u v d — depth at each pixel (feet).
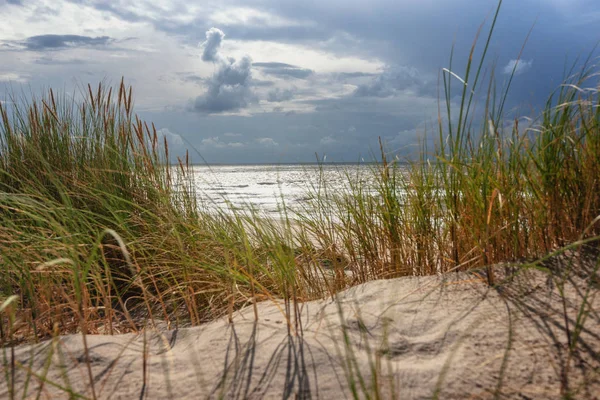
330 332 5.84
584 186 7.61
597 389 4.34
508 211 7.86
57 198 11.97
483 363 4.86
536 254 7.59
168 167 12.81
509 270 7.24
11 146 13.80
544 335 5.31
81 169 13.03
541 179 7.93
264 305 7.68
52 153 13.52
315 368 4.97
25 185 11.94
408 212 9.82
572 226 7.70
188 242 10.25
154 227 10.98
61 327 7.72
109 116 14.03
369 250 10.00
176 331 6.42
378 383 4.57
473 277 7.27
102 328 8.05
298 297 8.13
